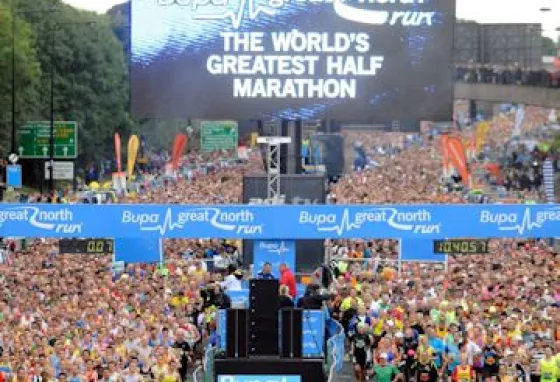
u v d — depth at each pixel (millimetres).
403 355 53500
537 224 63781
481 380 52156
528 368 51406
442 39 74562
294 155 80250
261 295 45750
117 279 66312
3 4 135125
